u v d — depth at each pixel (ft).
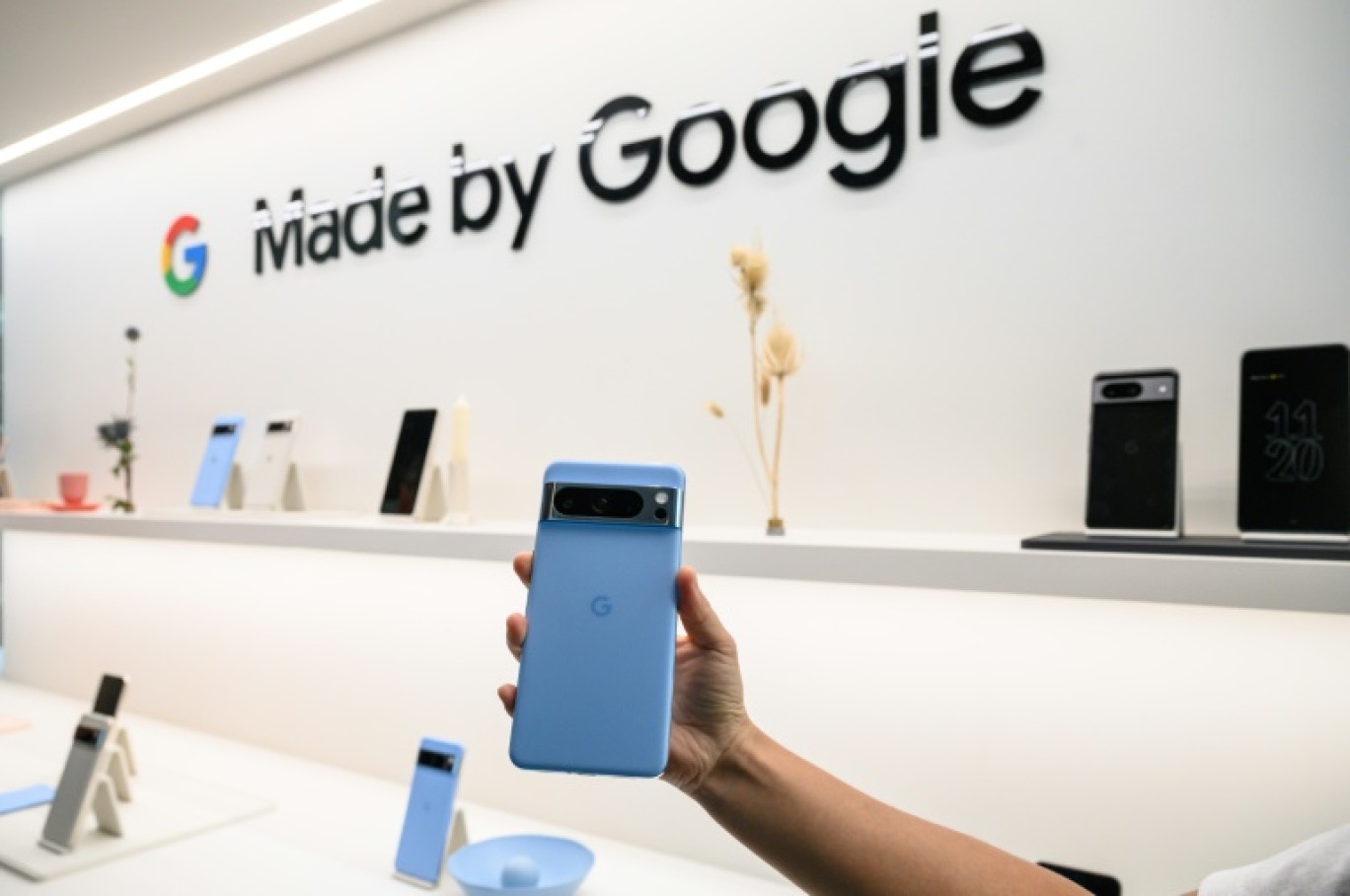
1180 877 3.98
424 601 6.23
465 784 6.01
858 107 4.91
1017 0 4.51
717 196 5.32
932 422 4.66
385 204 6.75
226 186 7.77
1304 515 3.37
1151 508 3.62
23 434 9.57
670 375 5.45
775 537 4.41
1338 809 3.71
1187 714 4.00
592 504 2.52
